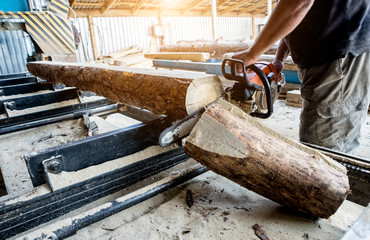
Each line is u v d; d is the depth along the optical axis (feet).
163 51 26.86
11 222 4.11
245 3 44.60
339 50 4.79
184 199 5.08
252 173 3.97
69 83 9.56
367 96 5.41
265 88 4.83
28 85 11.51
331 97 5.29
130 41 38.47
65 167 4.68
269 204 4.73
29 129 10.16
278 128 10.59
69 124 10.53
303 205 3.92
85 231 4.49
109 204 4.52
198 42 24.48
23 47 23.41
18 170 7.29
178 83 4.55
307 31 5.05
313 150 4.16
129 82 5.81
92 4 32.86
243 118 4.35
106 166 5.14
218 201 4.96
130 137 5.51
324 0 4.60
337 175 3.83
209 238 3.91
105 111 11.90
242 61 4.36
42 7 13.19
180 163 6.57
